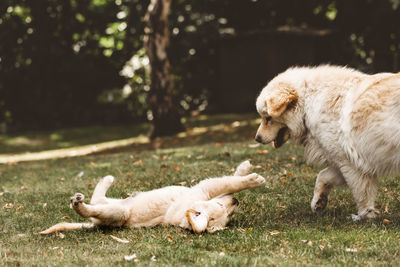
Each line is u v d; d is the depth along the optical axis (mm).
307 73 4883
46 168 10367
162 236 4293
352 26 26094
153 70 17391
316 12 27547
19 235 4586
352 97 4453
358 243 3906
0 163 13812
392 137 4191
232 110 25812
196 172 7453
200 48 27594
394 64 25609
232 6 27516
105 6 27000
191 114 27656
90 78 27859
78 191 6836
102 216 4398
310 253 3719
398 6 23609
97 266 3545
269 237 4191
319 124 4660
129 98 27922
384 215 4781
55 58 26812
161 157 9969
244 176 4625
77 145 19453
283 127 5047
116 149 15258
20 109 27344
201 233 4285
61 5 26422
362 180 4559
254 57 25031
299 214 5039
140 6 26688
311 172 6969
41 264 3629
